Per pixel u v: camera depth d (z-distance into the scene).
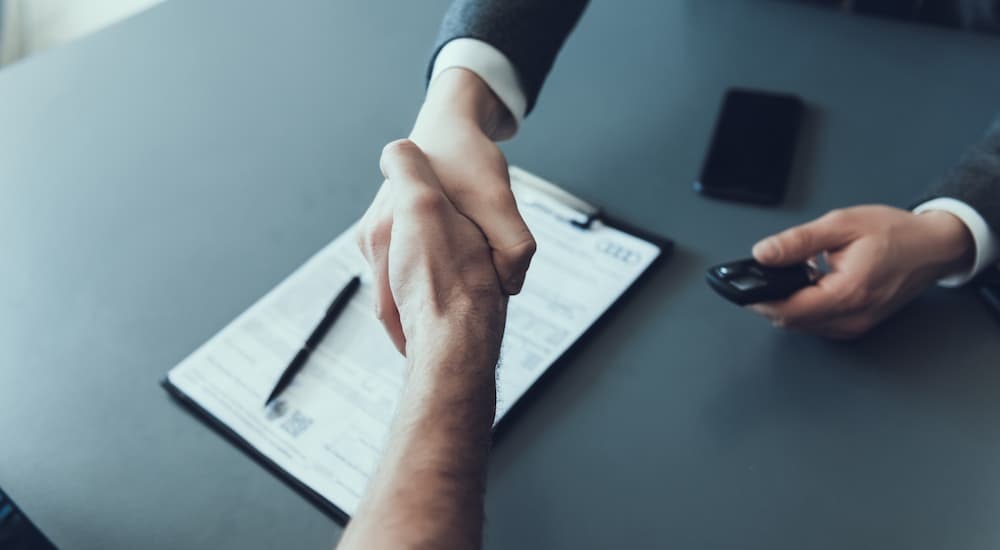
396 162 0.50
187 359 0.60
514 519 0.50
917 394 0.56
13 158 0.81
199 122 0.83
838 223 0.60
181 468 0.54
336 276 0.66
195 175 0.77
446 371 0.38
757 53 0.85
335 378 0.58
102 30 0.98
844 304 0.58
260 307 0.64
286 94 0.86
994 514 0.50
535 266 0.65
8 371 0.61
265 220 0.72
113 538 0.51
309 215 0.72
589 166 0.74
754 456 0.53
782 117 0.76
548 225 0.68
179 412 0.58
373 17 0.95
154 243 0.71
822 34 0.87
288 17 0.97
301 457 0.54
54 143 0.82
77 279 0.68
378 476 0.34
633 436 0.54
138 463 0.55
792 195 0.70
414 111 0.82
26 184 0.78
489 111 0.67
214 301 0.65
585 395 0.57
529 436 0.55
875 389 0.57
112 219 0.73
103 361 0.62
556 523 0.50
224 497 0.53
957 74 0.81
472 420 0.36
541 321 0.61
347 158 0.77
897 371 0.58
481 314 0.41
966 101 0.78
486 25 0.67
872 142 0.74
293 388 0.58
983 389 0.56
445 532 0.32
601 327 0.61
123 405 0.58
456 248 0.44
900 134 0.75
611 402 0.56
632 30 0.89
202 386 0.58
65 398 0.59
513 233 0.49
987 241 0.61
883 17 0.88
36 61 0.94
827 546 0.49
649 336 0.60
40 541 0.72
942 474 0.52
